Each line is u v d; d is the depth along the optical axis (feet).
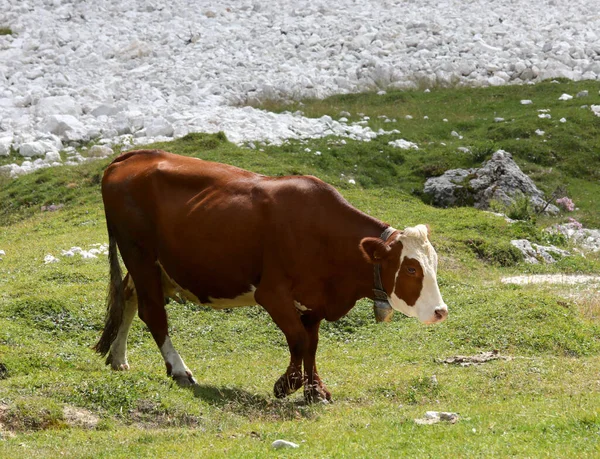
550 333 46.96
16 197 99.81
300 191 35.19
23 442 28.84
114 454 27.43
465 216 86.63
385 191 99.09
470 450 25.79
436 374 39.93
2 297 51.19
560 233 85.30
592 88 137.59
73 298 49.78
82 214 90.43
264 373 40.52
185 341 47.03
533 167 110.22
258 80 142.31
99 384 33.37
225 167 37.52
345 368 41.93
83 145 118.62
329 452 26.55
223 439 29.25
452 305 54.39
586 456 24.39
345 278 35.14
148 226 37.81
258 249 35.17
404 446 26.94
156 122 118.83
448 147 113.70
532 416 29.96
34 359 39.04
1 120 126.52
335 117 127.85
